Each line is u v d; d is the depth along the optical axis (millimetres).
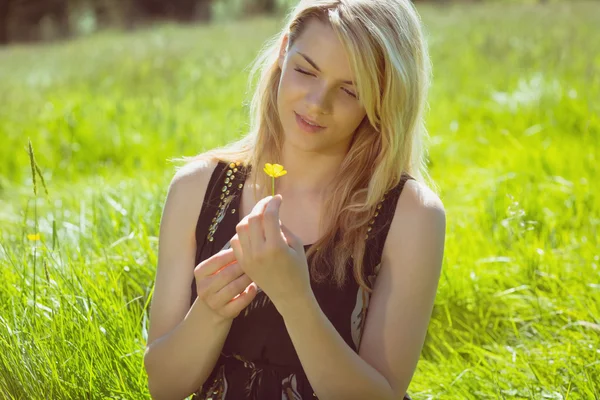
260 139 2418
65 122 9320
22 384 2771
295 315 2037
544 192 5617
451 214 5520
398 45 2197
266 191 2389
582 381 3189
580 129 7723
